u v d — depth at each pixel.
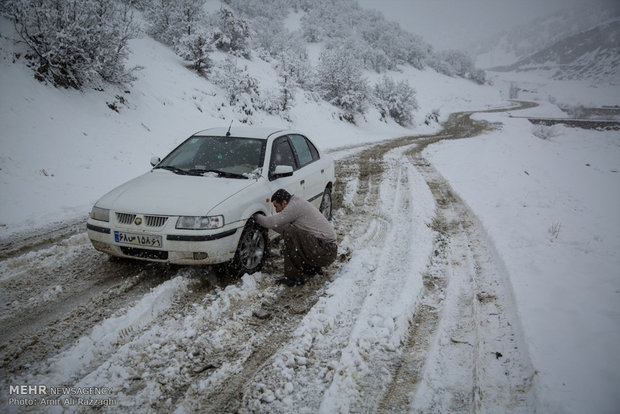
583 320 3.35
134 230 3.81
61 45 9.23
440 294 4.05
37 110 8.39
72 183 7.32
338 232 5.94
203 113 13.38
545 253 4.89
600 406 2.39
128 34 10.81
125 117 10.40
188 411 2.45
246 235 4.21
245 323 3.45
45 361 2.84
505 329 3.40
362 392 2.65
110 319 3.29
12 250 4.85
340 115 23.31
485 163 12.49
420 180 10.07
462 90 53.06
